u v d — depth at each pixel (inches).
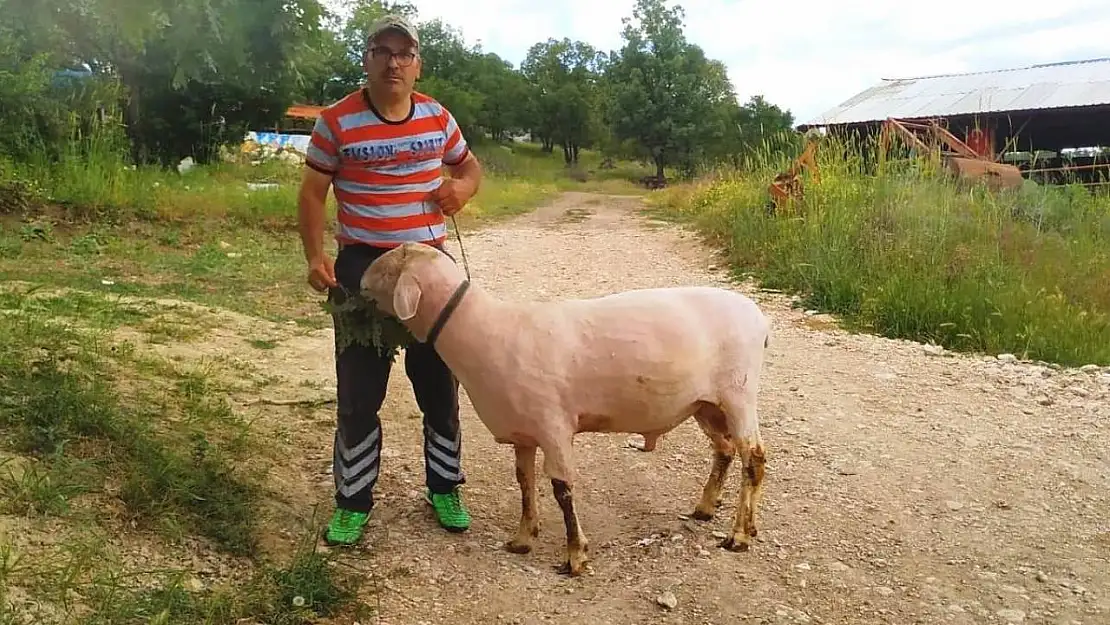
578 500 189.6
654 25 2477.9
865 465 212.1
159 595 126.0
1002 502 192.1
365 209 157.4
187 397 208.8
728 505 187.8
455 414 170.1
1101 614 148.3
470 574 154.2
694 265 494.0
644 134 2469.2
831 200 474.9
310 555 146.6
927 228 420.5
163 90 775.1
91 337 230.8
